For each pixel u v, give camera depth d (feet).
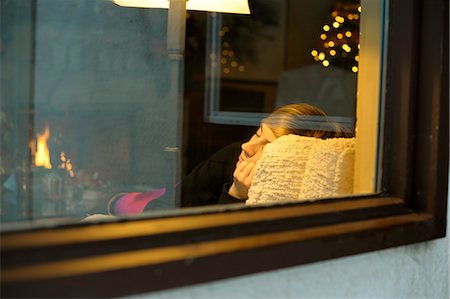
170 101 5.30
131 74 5.14
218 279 2.33
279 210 2.94
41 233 2.15
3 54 4.56
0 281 1.82
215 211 2.78
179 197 4.74
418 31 3.44
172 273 2.19
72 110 4.85
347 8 8.11
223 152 5.50
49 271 1.94
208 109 11.43
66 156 4.78
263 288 2.68
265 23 12.55
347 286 3.07
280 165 4.33
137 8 5.14
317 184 4.07
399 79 3.49
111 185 4.93
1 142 4.51
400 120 3.48
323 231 2.81
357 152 3.85
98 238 2.17
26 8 4.65
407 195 3.46
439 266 3.61
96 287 1.99
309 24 11.22
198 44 11.59
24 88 4.64
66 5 4.82
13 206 4.33
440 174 3.41
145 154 5.15
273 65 12.51
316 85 10.43
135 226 2.37
